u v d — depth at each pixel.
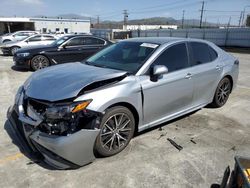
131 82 3.33
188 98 4.26
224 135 4.02
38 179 2.82
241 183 2.25
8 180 2.79
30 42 14.77
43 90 3.07
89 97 2.91
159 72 3.43
